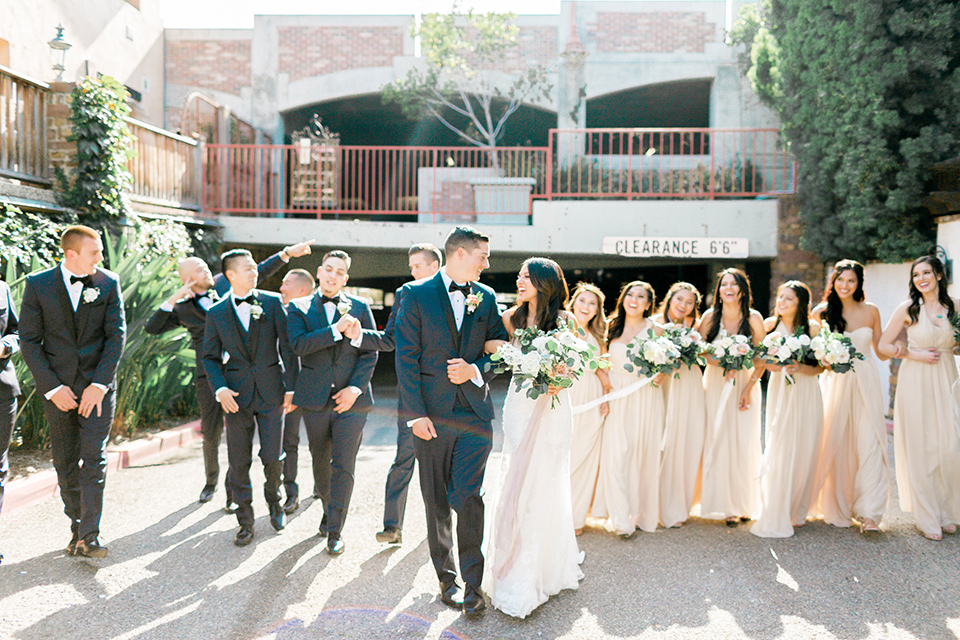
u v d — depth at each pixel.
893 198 7.64
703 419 4.68
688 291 4.90
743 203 10.27
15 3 11.17
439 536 3.39
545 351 3.29
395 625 3.18
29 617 3.18
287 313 4.22
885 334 4.68
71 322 3.84
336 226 10.63
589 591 3.57
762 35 10.58
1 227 6.51
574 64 14.11
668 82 14.66
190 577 3.66
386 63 15.27
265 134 15.01
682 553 4.11
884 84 7.50
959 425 4.47
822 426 4.54
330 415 4.09
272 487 4.34
